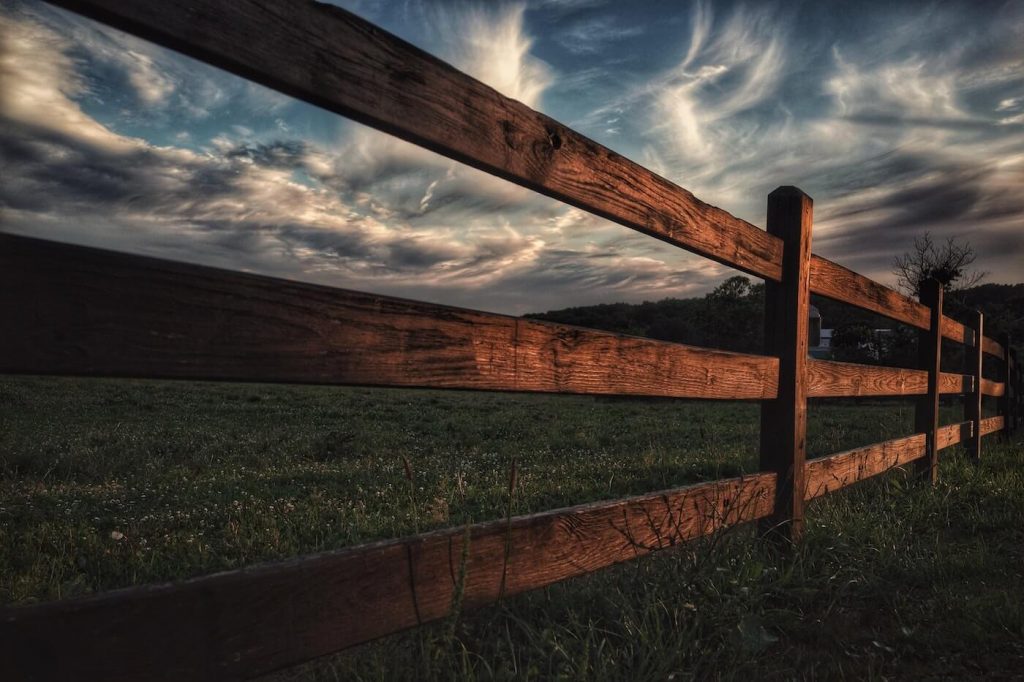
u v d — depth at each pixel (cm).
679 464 688
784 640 257
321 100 138
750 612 257
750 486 309
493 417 1321
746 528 333
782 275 340
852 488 491
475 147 174
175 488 546
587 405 1784
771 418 340
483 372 178
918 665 242
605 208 223
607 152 226
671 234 256
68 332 106
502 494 529
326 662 219
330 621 143
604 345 222
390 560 157
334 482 587
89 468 630
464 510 484
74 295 106
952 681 230
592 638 224
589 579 275
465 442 927
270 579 133
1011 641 261
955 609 284
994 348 902
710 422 1259
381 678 194
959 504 482
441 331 167
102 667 110
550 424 1188
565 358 206
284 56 130
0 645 100
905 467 593
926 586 321
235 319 126
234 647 127
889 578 327
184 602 120
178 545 374
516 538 193
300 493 539
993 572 338
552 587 265
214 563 348
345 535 403
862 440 941
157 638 116
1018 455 738
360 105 145
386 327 154
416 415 1326
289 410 1327
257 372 129
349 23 143
